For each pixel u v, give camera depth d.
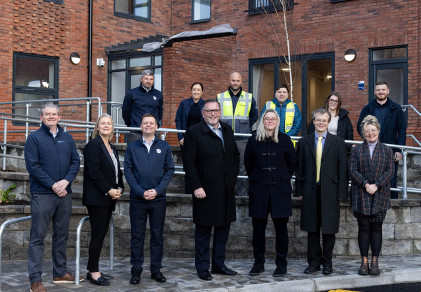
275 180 6.25
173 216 7.60
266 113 6.28
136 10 15.92
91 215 5.92
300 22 13.46
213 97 14.12
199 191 6.06
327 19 13.04
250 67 14.21
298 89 13.55
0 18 13.22
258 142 6.34
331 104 7.90
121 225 7.60
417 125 11.70
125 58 14.83
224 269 6.33
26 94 13.75
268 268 6.73
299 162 6.46
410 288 5.99
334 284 6.05
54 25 14.20
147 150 6.08
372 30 12.38
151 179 6.00
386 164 6.22
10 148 10.27
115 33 15.36
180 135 8.24
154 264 6.04
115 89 15.12
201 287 5.76
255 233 6.36
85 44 14.78
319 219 6.41
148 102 8.18
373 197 6.16
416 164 9.55
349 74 12.71
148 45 14.05
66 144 5.76
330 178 6.29
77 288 5.72
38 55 13.94
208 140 6.13
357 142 7.50
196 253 6.23
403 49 12.04
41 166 5.63
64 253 5.93
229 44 14.45
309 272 6.36
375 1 12.33
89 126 8.77
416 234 7.52
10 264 7.09
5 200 8.14
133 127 7.89
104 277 5.98
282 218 6.26
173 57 13.48
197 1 15.46
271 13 13.86
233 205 6.26
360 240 6.29
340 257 7.39
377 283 6.17
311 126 7.96
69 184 5.78
